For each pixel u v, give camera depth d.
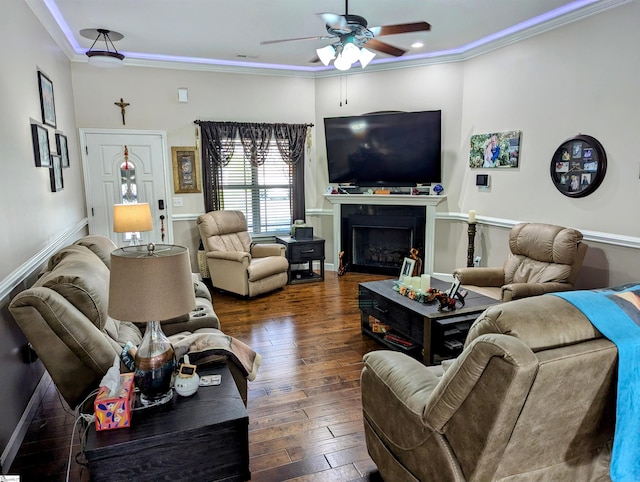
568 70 3.97
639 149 3.42
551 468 1.57
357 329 4.11
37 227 3.13
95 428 1.65
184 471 1.69
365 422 2.12
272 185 6.08
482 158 5.08
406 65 5.55
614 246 3.63
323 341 3.82
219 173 5.75
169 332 2.84
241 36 4.52
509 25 4.35
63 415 2.66
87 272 2.23
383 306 3.58
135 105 5.33
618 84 3.54
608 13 3.58
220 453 1.73
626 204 3.53
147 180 5.51
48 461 2.22
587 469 1.66
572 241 3.58
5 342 2.27
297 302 4.95
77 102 5.09
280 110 5.98
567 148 3.99
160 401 1.80
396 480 1.88
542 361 1.23
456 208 5.56
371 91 5.79
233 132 5.71
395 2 3.69
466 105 5.30
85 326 1.91
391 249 6.14
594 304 1.41
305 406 2.77
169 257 1.69
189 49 4.99
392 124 5.50
